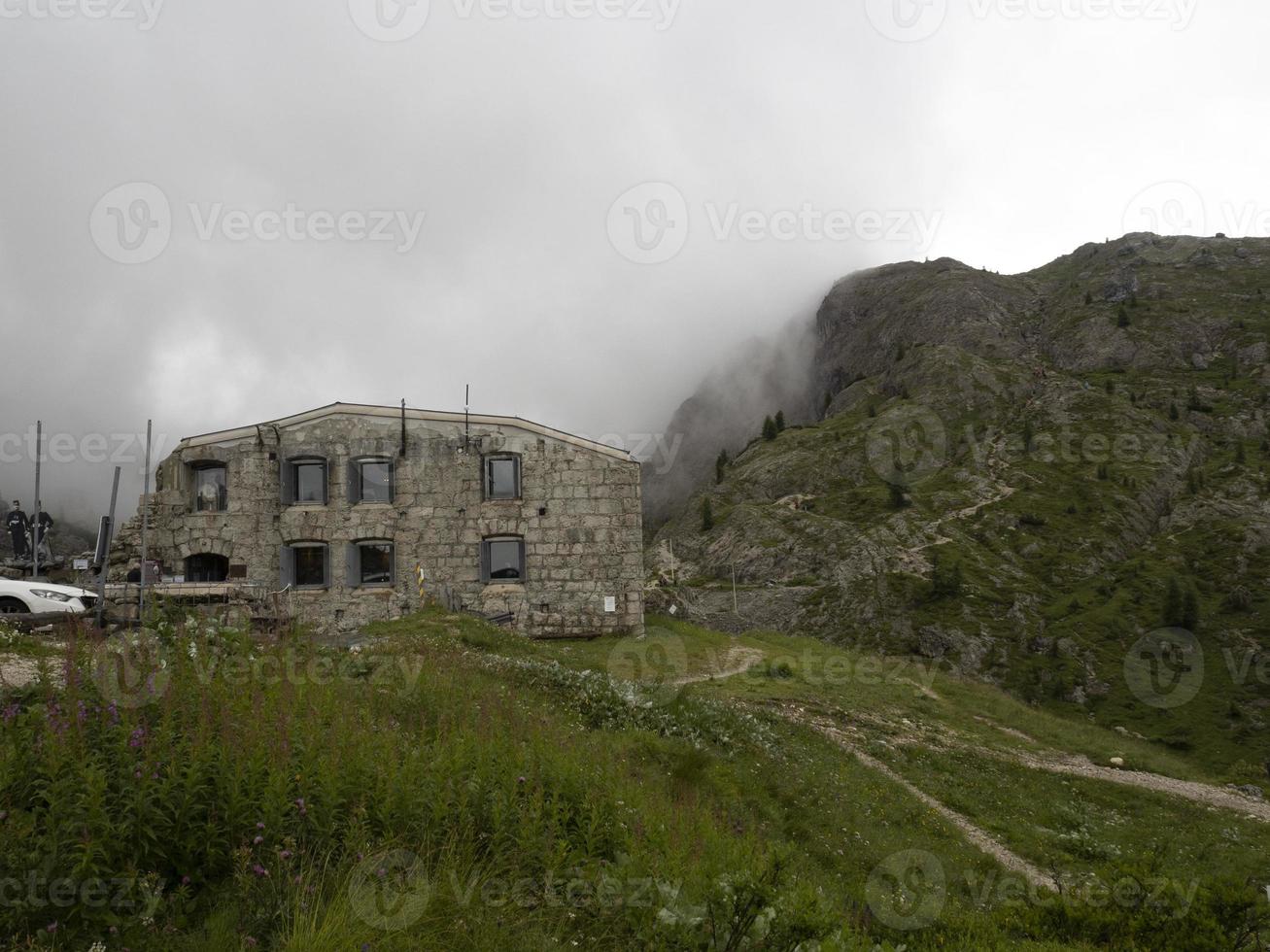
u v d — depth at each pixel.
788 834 14.06
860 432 176.75
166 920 5.85
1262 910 10.30
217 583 29.83
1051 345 192.12
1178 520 126.94
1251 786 28.84
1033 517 132.62
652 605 52.59
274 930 5.94
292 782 7.37
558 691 18.95
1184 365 169.75
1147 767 29.02
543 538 33.88
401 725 11.46
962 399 174.50
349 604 33.06
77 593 21.70
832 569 127.88
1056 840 18.89
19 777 6.55
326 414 34.38
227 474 33.78
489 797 8.42
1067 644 102.31
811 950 7.26
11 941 5.34
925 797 20.38
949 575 118.50
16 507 34.47
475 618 29.61
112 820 6.35
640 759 14.50
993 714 33.03
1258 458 137.50
